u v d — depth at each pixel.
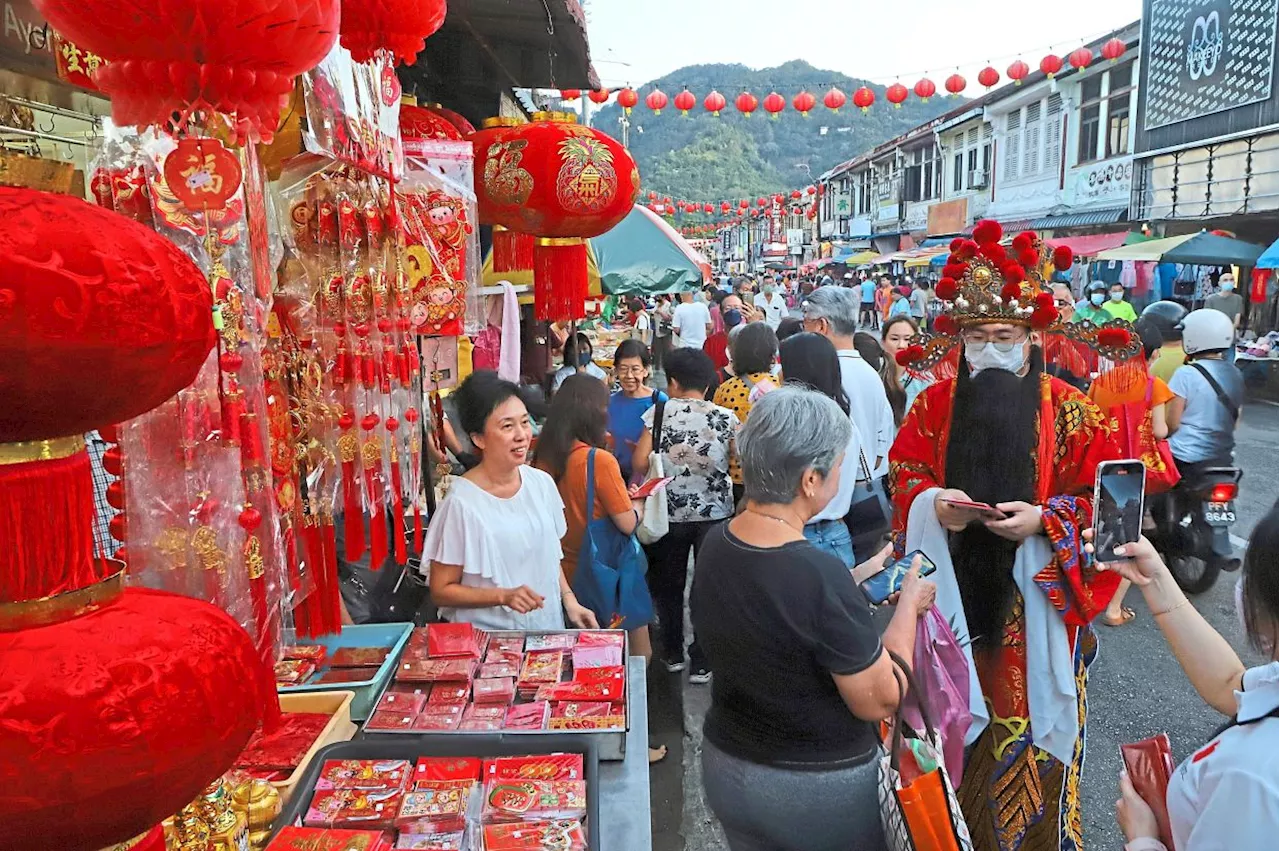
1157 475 3.99
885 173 37.38
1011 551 2.55
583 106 9.35
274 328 1.73
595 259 6.63
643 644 3.67
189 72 0.98
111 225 0.74
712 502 4.06
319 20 1.01
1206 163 15.71
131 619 0.77
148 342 0.71
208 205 1.25
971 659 2.47
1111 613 2.58
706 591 2.04
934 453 2.70
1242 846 1.24
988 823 2.55
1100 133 19.61
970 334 2.60
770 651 1.91
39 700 0.67
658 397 4.09
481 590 2.68
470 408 2.71
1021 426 2.51
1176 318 5.85
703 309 12.17
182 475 1.27
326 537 1.85
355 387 1.89
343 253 1.88
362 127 1.80
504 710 2.13
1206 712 4.11
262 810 1.68
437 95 4.57
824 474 1.98
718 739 2.08
